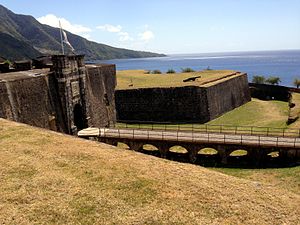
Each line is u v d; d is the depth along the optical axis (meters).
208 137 28.22
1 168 13.18
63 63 30.83
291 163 24.81
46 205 10.66
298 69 189.62
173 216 10.44
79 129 35.44
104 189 11.89
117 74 66.94
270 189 13.69
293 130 31.84
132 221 10.05
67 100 31.56
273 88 65.75
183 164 15.78
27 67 39.19
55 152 15.30
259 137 27.55
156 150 30.66
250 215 10.89
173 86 45.84
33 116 27.44
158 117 45.94
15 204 10.62
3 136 17.44
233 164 26.47
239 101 56.94
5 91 24.64
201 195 11.96
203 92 44.09
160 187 12.29
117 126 43.41
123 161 14.77
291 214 11.28
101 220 10.02
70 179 12.52
